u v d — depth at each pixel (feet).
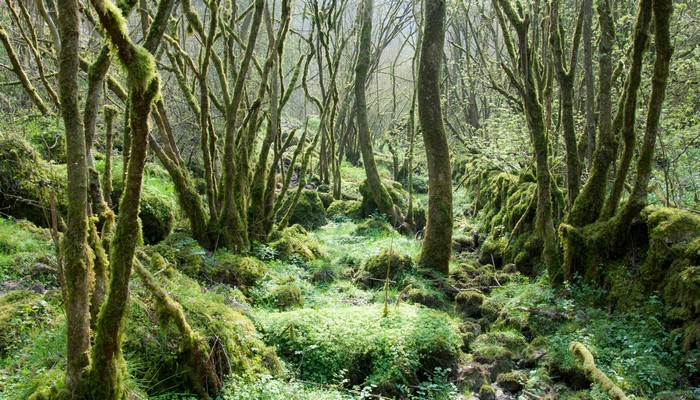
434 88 30.86
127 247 11.03
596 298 23.67
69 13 10.27
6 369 13.82
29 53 31.50
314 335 19.94
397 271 29.73
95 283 12.74
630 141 23.75
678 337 19.42
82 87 30.86
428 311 23.70
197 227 27.37
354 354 19.56
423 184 59.88
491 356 21.11
